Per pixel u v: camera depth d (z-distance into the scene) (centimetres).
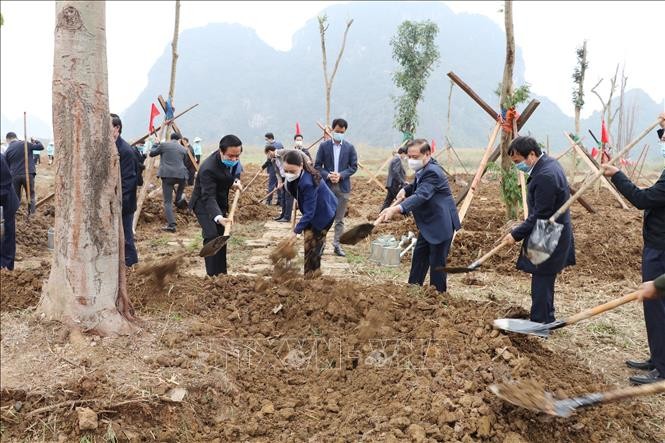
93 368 392
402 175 1130
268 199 1444
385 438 341
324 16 1797
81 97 409
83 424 344
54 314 431
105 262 430
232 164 586
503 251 834
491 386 364
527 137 491
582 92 1631
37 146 1055
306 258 604
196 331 454
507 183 942
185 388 381
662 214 450
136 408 362
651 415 418
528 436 365
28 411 361
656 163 3572
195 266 798
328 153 845
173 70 1371
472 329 464
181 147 1066
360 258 859
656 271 455
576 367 476
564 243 492
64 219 423
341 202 854
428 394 377
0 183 612
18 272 521
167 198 1063
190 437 359
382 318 480
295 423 373
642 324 600
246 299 523
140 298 498
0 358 397
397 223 1075
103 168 423
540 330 442
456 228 578
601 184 1560
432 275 580
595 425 387
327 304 501
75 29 400
